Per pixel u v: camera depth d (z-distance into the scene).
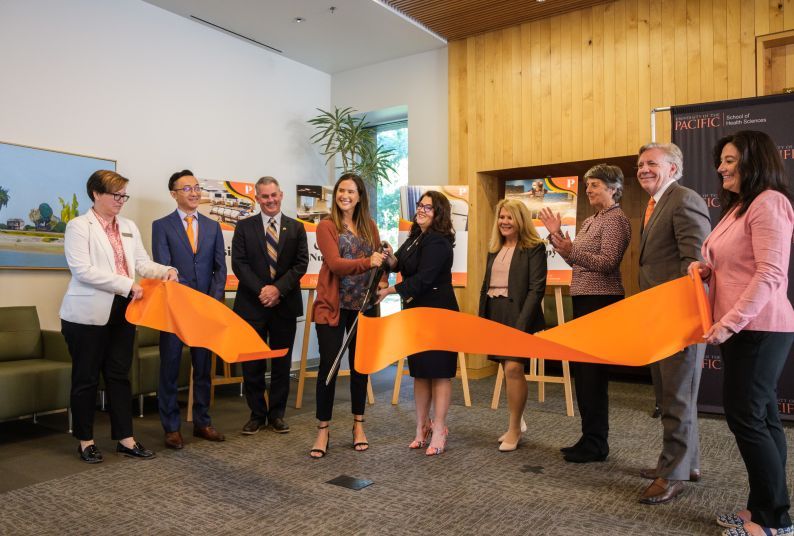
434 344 1.85
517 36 5.94
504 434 3.57
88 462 3.16
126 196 3.19
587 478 2.85
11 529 2.30
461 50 6.28
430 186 5.41
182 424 4.06
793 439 3.62
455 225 5.39
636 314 1.96
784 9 4.66
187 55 5.72
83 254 3.02
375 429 3.84
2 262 4.35
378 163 6.75
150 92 5.40
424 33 6.07
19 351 4.21
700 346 2.50
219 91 6.02
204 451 3.35
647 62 5.25
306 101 7.00
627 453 3.27
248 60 6.32
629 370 6.07
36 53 4.59
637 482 2.78
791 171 4.07
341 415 4.28
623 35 5.36
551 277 4.88
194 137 5.78
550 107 5.74
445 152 6.45
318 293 3.24
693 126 4.38
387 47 6.46
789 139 4.08
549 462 3.11
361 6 5.46
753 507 2.06
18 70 4.48
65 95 4.77
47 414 4.52
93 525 2.33
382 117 7.26
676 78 5.11
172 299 2.63
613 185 3.04
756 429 2.02
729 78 4.88
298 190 5.70
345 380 5.78
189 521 2.36
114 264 3.13
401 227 5.31
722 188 2.25
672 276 2.54
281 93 6.68
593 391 3.10
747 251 2.03
